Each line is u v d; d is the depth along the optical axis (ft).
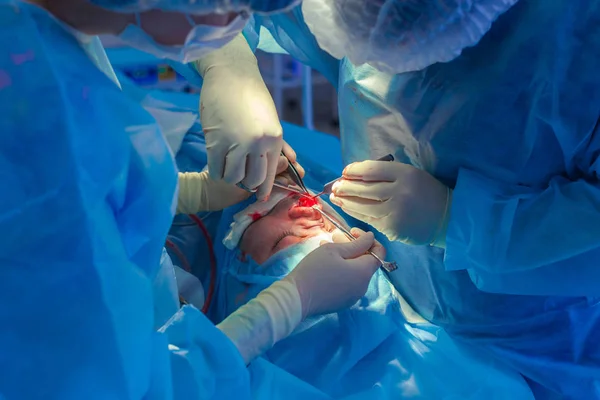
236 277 4.09
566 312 3.45
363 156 3.55
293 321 3.09
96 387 2.12
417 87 2.99
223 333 2.63
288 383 3.10
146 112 2.31
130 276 2.16
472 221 2.98
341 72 3.43
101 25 2.17
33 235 2.00
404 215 3.16
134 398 2.18
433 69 2.91
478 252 2.99
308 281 3.23
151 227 2.32
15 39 2.01
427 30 2.37
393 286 4.02
